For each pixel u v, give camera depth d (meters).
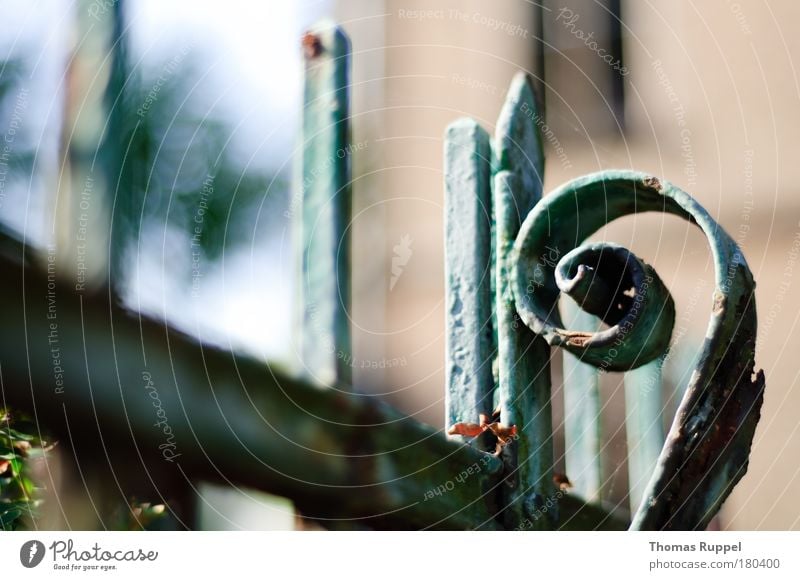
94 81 2.06
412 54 7.76
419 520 1.68
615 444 2.70
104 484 2.19
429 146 7.64
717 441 1.71
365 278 6.13
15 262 1.16
